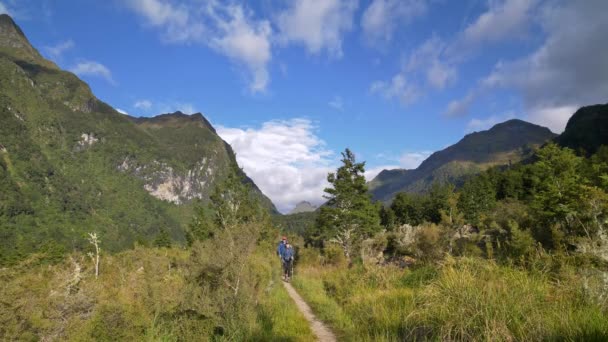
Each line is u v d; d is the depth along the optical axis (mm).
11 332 4848
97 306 5586
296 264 27344
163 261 9297
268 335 6965
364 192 34594
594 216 7941
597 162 42531
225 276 7574
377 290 10336
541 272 6441
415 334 5809
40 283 5914
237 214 21375
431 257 14391
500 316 4961
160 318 6594
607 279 5215
